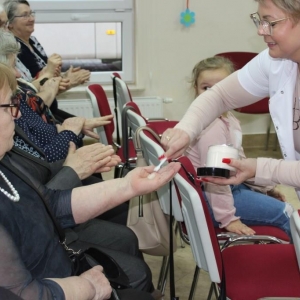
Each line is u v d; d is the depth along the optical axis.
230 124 2.13
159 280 2.24
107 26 4.30
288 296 1.53
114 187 1.49
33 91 2.62
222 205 1.93
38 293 1.12
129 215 1.98
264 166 1.43
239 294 1.54
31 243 1.22
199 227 1.43
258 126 4.65
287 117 1.53
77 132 2.36
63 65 4.35
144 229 1.96
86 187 1.53
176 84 4.45
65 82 3.10
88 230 1.93
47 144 2.16
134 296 1.46
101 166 1.90
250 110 4.02
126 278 1.51
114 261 1.52
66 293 1.17
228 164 1.43
